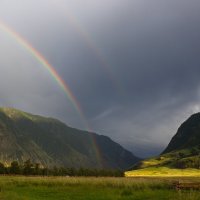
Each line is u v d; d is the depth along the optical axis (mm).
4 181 61688
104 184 52781
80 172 160375
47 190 48969
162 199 36906
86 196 41875
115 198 39688
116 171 169250
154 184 49906
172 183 50344
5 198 38688
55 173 154000
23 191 47906
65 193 45188
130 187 48781
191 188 44938
